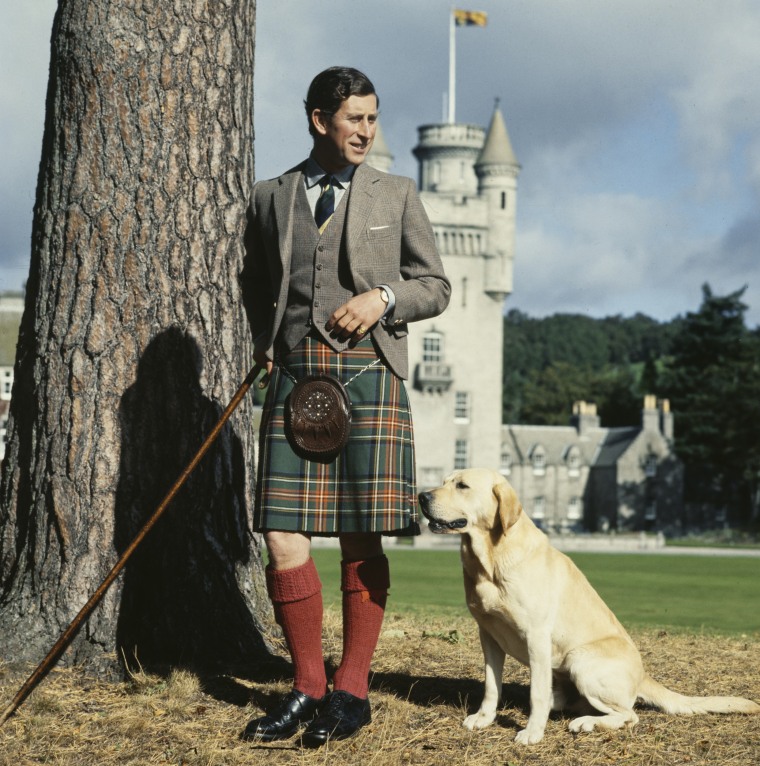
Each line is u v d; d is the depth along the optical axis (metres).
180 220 4.99
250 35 5.30
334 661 5.01
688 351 76.62
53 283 4.88
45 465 4.79
